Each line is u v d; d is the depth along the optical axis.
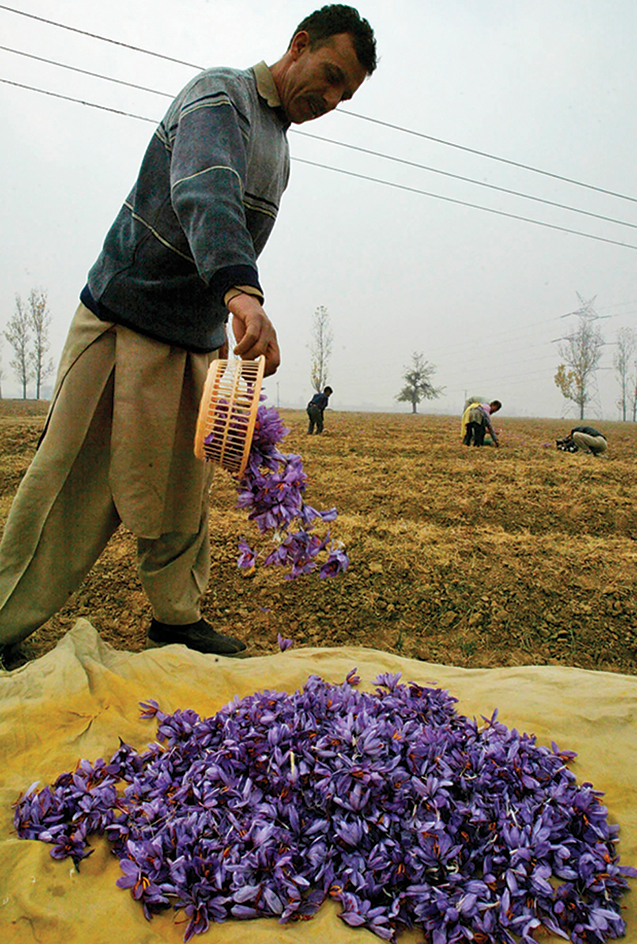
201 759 2.21
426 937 1.67
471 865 1.85
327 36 2.63
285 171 3.04
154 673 2.79
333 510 2.48
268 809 1.90
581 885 1.82
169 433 2.89
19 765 2.23
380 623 4.22
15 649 3.08
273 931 1.62
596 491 8.73
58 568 2.90
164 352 2.82
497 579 4.93
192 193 2.26
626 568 5.30
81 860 1.82
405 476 9.78
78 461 2.87
